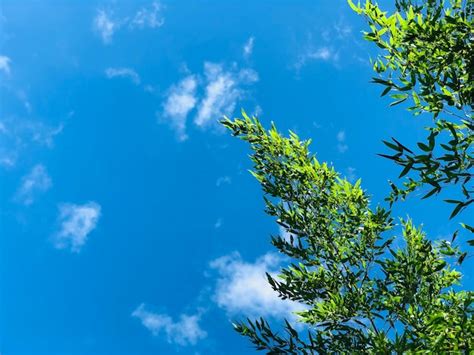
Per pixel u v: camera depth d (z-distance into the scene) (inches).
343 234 282.2
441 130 174.2
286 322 234.5
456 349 176.1
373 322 242.7
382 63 190.7
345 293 255.9
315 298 262.5
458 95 166.1
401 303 235.3
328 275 269.1
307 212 287.9
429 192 137.6
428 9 190.1
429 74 169.8
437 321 183.2
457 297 229.0
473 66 163.6
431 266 231.1
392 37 183.6
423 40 170.1
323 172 293.3
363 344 225.0
